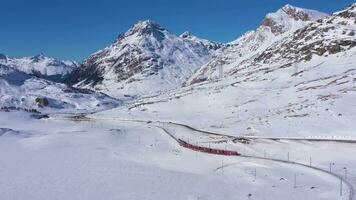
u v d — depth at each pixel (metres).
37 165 93.44
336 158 85.56
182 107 191.00
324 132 103.88
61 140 124.62
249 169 84.44
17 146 117.44
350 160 82.94
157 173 85.69
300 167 81.00
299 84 173.50
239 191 69.81
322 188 66.25
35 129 163.25
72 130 153.00
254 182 74.81
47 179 80.62
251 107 156.50
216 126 136.38
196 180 79.19
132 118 180.12
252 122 129.00
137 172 86.62
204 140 118.25
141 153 106.69
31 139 126.75
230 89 196.62
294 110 130.62
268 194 66.06
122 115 192.62
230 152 96.88
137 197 68.00
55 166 92.25
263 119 129.12
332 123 110.00
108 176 82.75
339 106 123.25
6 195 70.25
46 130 158.50
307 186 68.38
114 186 75.06
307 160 86.62
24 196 69.69
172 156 102.12
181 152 106.00
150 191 71.56
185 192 70.44
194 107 187.25
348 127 105.00
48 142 121.69
